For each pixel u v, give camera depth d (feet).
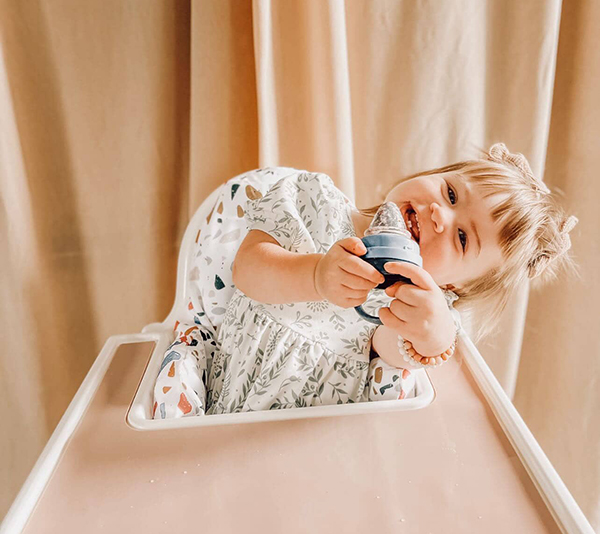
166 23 3.34
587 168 3.52
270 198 2.53
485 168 2.53
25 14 3.18
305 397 2.49
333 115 3.28
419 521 1.67
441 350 2.15
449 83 3.33
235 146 3.52
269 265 2.23
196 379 2.51
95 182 3.55
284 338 2.51
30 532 1.69
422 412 2.18
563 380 3.95
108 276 3.77
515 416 2.07
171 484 1.86
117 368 2.64
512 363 3.81
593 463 3.96
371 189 3.62
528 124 3.40
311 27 3.19
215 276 2.84
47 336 3.69
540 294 4.00
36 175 3.48
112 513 1.75
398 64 3.32
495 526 1.65
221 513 1.73
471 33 3.24
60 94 3.36
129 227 3.67
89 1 3.19
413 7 3.19
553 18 3.19
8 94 3.22
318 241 2.53
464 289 2.71
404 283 2.01
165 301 3.93
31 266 3.50
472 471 1.86
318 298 2.14
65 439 2.09
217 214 2.90
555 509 1.69
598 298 3.65
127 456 2.00
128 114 3.43
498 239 2.34
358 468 1.89
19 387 3.62
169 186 3.69
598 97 3.37
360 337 2.56
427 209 2.34
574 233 3.65
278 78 3.34
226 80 3.34
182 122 3.62
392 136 3.47
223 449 2.01
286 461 1.94
